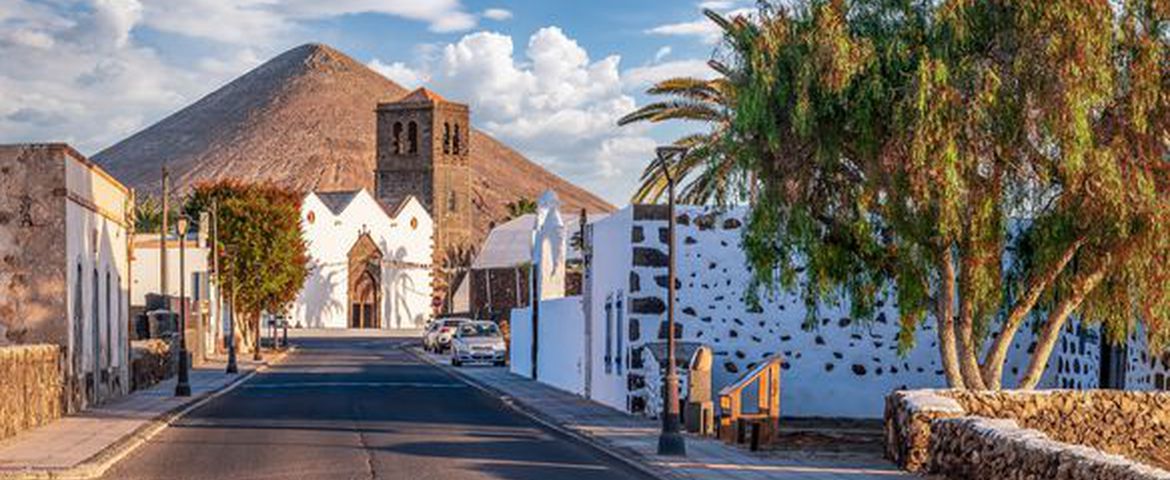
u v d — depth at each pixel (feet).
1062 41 68.59
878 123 72.59
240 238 270.26
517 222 421.18
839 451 78.89
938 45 71.15
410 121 580.30
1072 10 68.44
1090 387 93.15
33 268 106.01
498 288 402.72
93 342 120.06
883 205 75.82
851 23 74.02
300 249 286.25
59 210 106.22
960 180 70.54
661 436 77.00
